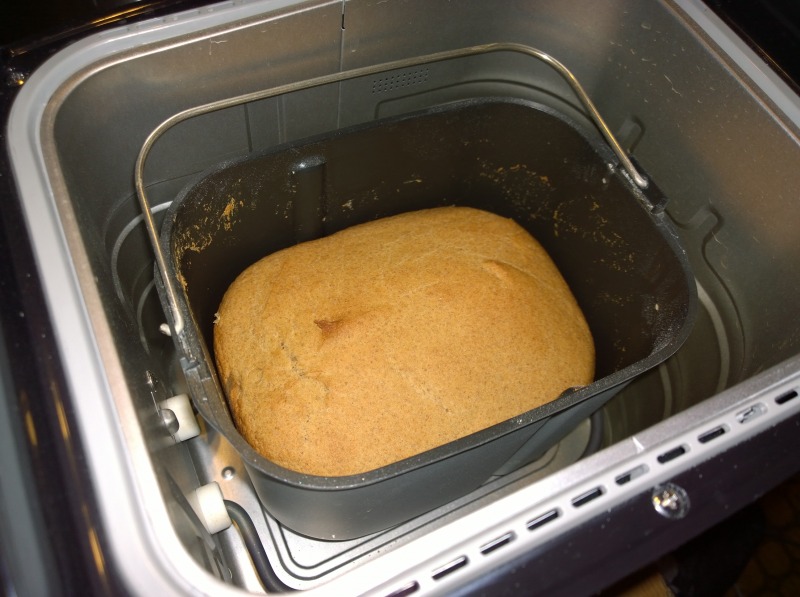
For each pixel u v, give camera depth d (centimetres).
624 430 28
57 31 19
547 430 20
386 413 21
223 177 21
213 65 21
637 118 25
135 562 13
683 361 25
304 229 25
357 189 25
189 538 15
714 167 22
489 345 23
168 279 17
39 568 12
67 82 18
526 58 26
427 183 26
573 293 26
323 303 23
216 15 20
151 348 25
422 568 13
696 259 25
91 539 13
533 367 23
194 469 24
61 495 13
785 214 20
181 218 20
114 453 14
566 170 24
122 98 20
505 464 23
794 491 33
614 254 24
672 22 22
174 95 21
